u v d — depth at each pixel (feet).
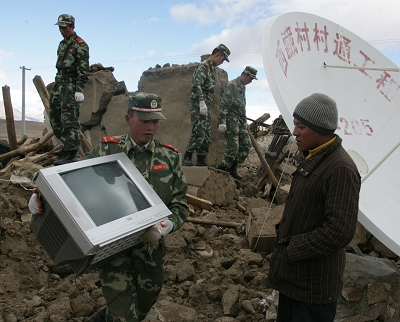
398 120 15.74
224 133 25.52
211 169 21.45
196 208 19.52
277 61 12.05
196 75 22.68
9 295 11.71
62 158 21.67
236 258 14.92
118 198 7.73
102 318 9.71
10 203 15.66
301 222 7.83
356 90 15.42
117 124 28.32
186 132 26.96
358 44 16.46
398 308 11.49
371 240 17.48
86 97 29.63
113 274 8.43
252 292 12.75
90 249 6.75
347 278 11.19
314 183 7.64
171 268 13.38
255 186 24.16
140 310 9.24
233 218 19.77
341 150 7.77
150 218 7.67
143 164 8.99
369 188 12.42
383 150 14.43
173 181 9.32
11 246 13.50
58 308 10.77
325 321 8.11
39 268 13.16
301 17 14.29
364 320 11.07
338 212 7.20
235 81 24.88
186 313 11.18
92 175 7.88
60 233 7.36
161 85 27.99
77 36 19.57
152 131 8.88
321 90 13.94
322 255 7.40
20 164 20.89
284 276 8.14
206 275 13.92
